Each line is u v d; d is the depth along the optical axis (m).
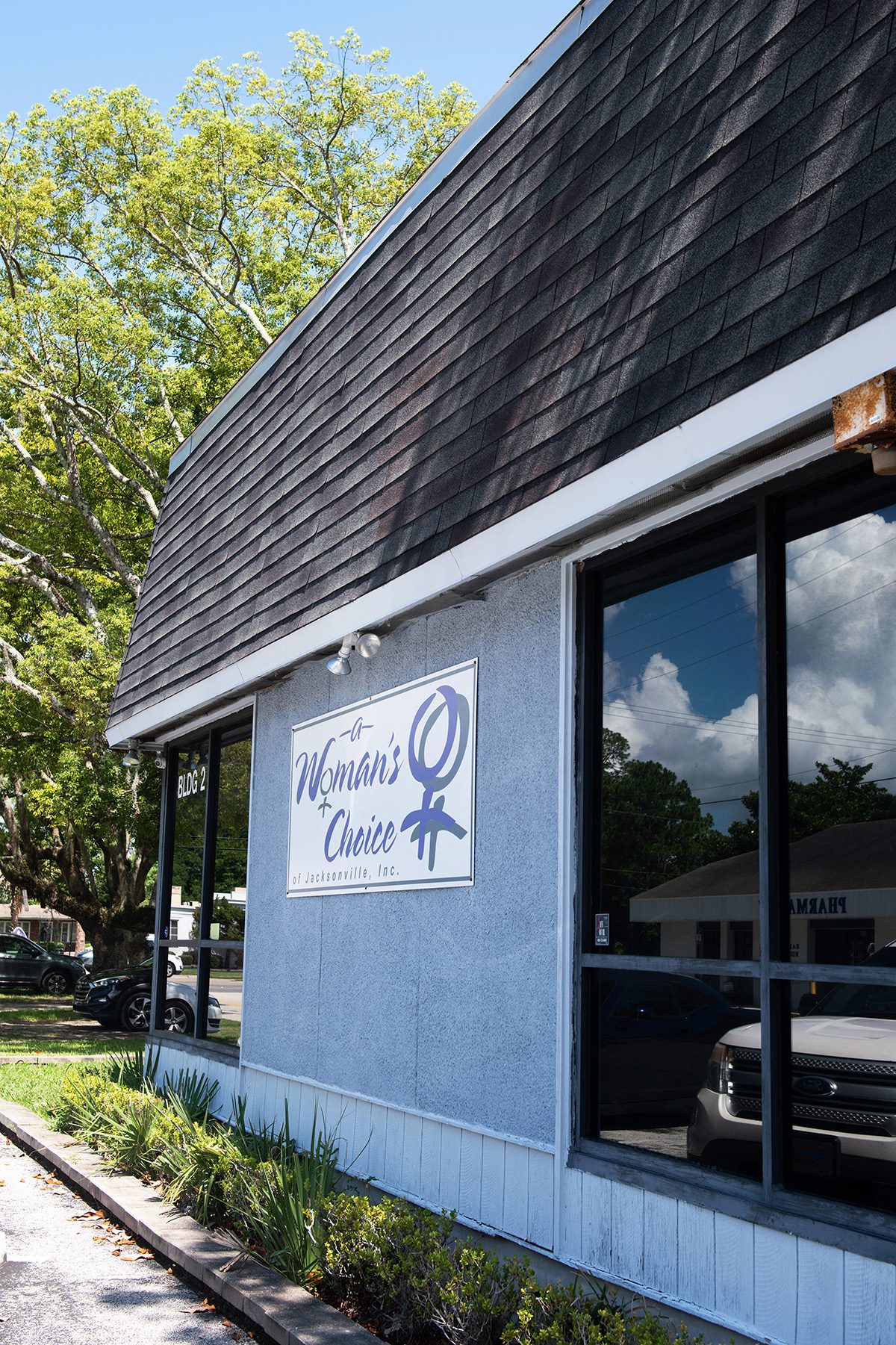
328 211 26.89
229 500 9.88
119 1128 7.88
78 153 24.86
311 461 8.18
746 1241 4.22
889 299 3.32
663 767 5.00
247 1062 8.90
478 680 6.25
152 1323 5.11
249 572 8.83
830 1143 4.04
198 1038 10.12
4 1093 11.60
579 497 4.77
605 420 4.66
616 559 5.34
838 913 4.11
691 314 4.27
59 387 22.97
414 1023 6.55
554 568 5.67
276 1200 5.77
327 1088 7.51
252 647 8.28
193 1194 6.71
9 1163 8.66
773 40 4.25
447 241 6.84
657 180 4.76
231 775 10.12
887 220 3.43
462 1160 5.98
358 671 7.73
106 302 22.86
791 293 3.76
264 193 26.25
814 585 4.33
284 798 8.77
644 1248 4.68
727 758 4.68
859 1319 3.76
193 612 9.98
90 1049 16.89
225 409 10.75
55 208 24.58
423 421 6.51
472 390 6.00
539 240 5.69
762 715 4.42
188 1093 9.10
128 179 24.80
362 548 6.87
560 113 5.83
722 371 4.00
